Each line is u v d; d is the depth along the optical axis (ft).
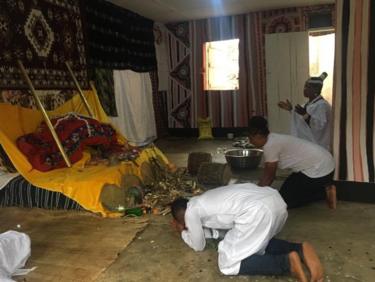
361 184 10.34
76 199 10.73
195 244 7.42
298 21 22.34
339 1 9.59
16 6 12.94
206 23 24.18
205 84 24.94
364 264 7.15
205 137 24.16
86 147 13.42
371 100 9.72
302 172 9.98
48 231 9.44
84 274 7.27
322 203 10.63
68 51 15.70
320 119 11.74
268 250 6.94
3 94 12.44
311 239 8.34
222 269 6.82
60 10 15.17
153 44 23.84
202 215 7.01
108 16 18.76
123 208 10.43
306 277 6.54
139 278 7.04
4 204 11.50
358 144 10.10
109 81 18.92
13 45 12.84
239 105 24.39
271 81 23.13
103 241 8.74
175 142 23.09
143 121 22.11
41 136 12.30
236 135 24.77
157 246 8.35
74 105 15.38
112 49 19.16
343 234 8.55
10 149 11.48
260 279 6.74
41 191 11.01
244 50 23.66
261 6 21.67
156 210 10.44
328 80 24.08
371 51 9.47
